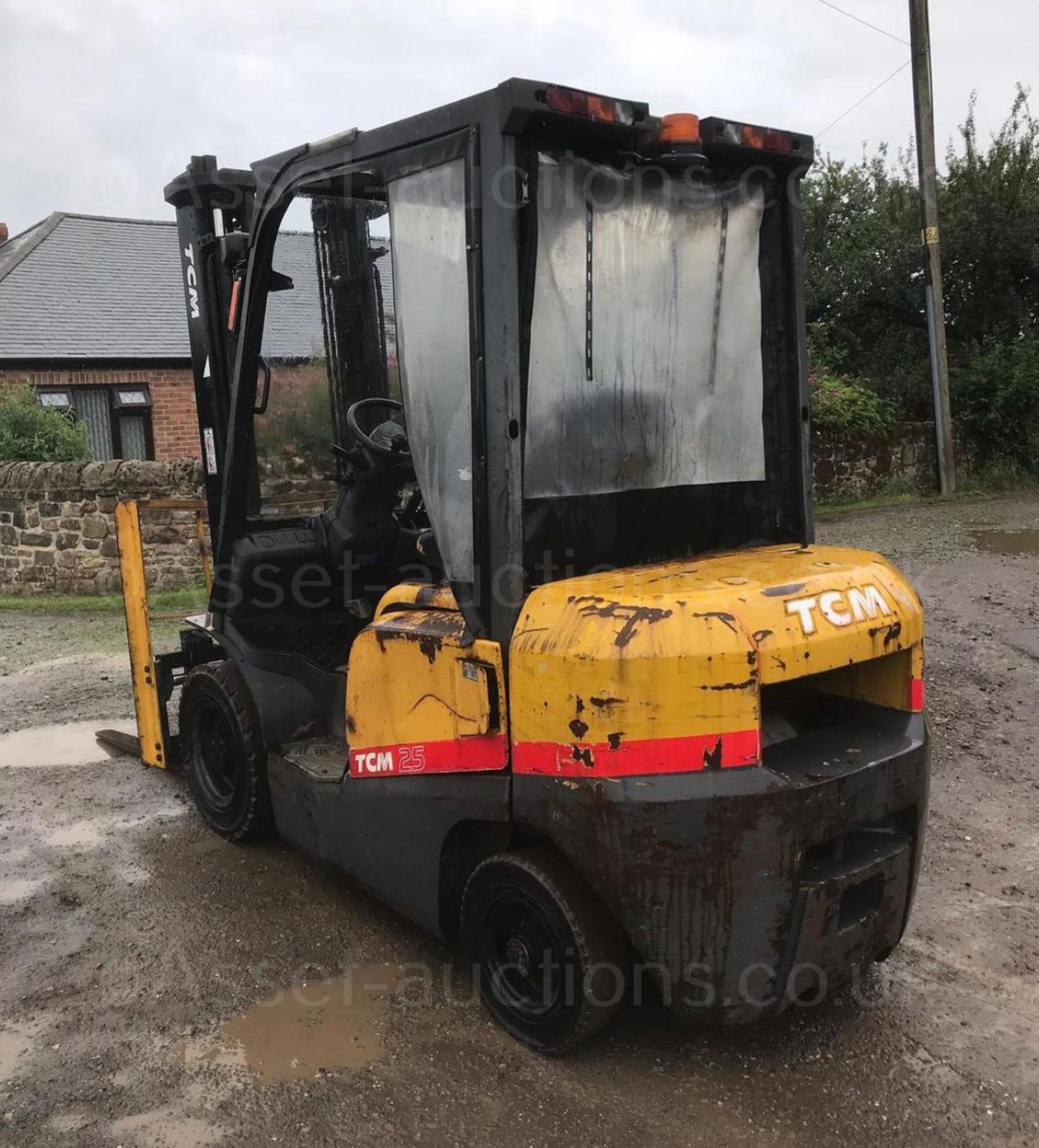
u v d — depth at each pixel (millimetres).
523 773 2797
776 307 3311
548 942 2898
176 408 16156
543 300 2762
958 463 17250
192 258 4367
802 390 3332
